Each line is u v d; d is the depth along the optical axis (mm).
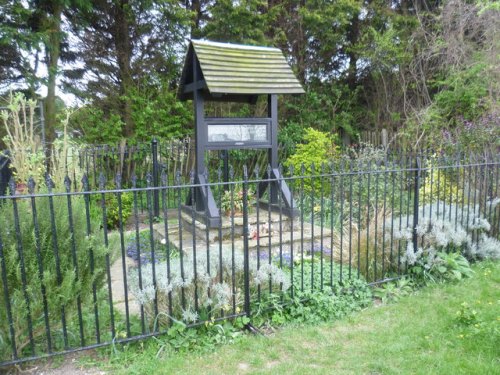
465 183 5289
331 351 2830
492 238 4844
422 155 6430
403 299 3689
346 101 13789
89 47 11703
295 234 5309
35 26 10281
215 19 11828
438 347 2809
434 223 4316
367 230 3908
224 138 5598
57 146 5836
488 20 9586
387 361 2672
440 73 11562
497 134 7648
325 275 3871
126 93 11672
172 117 11555
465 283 3957
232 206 3225
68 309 2625
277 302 3377
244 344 2939
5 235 2422
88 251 2652
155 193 6930
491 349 2713
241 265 3387
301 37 13062
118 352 2756
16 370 2584
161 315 3035
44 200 2607
